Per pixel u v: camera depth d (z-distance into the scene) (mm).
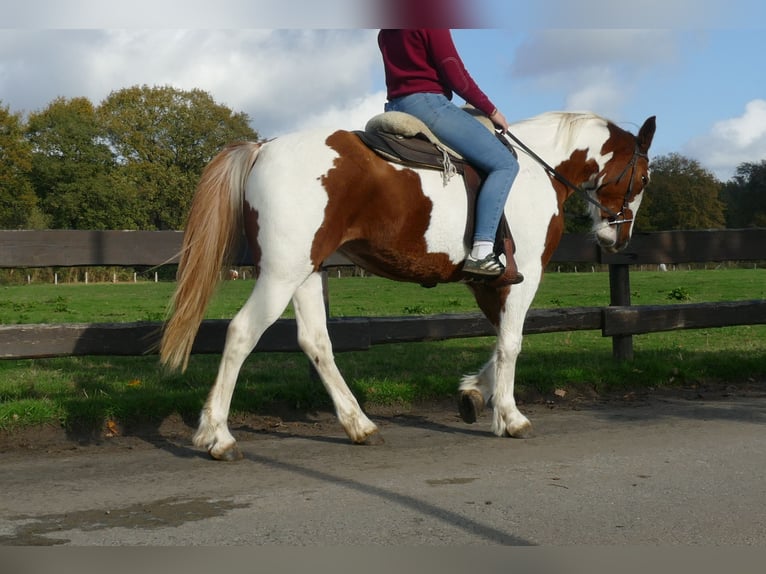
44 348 5734
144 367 8430
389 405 6469
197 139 72688
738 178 89438
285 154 4695
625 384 7234
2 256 5785
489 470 4543
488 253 5051
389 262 5012
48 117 69438
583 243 7781
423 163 4938
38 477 4398
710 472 4449
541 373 7051
